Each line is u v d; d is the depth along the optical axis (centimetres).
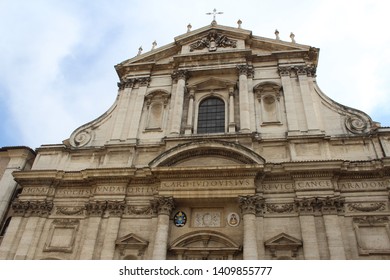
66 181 2127
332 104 2188
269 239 1728
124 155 2192
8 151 2422
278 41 2534
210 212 1925
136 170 2023
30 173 2131
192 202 1920
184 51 2662
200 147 1981
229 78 2458
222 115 2317
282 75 2355
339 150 1967
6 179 2281
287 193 1855
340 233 1666
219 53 2509
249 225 1738
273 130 2130
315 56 2439
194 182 1927
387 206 1723
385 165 1769
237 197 1842
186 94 2441
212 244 1809
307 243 1669
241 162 1944
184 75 2472
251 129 2139
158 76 2608
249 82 2378
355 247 1645
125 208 1983
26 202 2067
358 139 1972
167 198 1884
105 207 1980
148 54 2717
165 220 1838
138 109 2420
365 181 1819
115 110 2494
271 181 1903
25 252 1905
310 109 2148
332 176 1823
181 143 2130
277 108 2225
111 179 2050
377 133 1945
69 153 2298
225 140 2073
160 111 2423
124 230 1911
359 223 1706
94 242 1862
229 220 1855
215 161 1986
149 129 2305
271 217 1805
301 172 1856
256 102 2291
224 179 1903
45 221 2028
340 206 1752
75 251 1895
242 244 1761
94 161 2233
